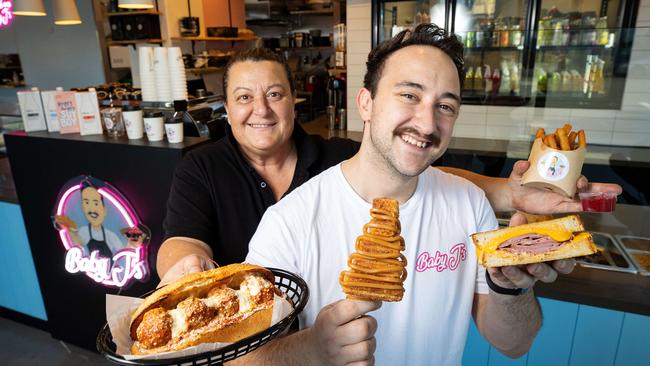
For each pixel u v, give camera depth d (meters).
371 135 0.97
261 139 1.57
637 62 3.17
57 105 2.46
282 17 8.10
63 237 2.56
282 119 1.59
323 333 0.72
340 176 1.06
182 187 1.57
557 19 3.68
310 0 7.75
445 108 0.92
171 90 2.57
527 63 3.54
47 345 2.82
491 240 0.83
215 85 6.32
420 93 0.90
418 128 0.90
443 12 3.89
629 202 2.81
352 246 1.02
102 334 0.76
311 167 1.71
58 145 2.39
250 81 1.53
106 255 2.46
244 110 1.55
